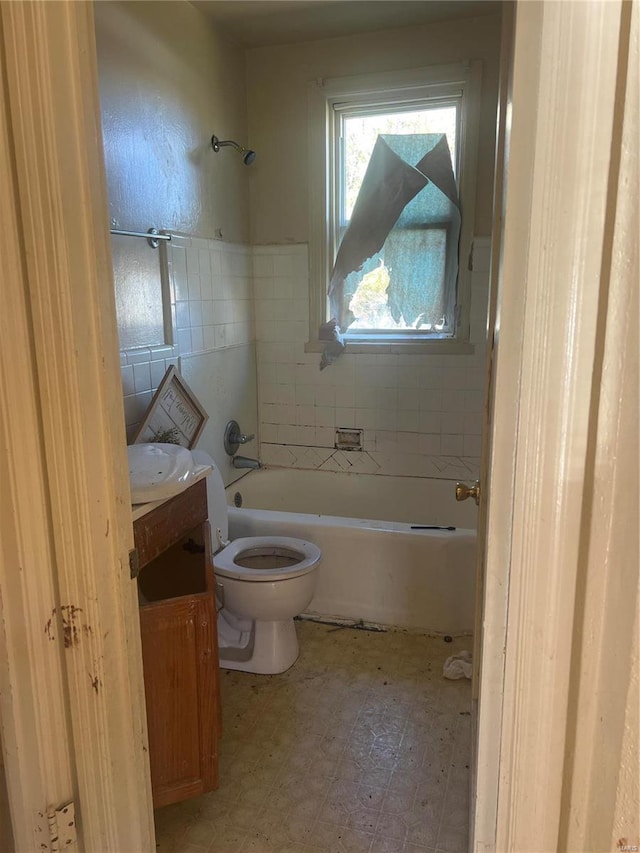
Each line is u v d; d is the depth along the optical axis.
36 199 0.95
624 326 0.73
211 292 2.89
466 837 1.56
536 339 0.76
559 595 0.82
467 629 2.46
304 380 3.38
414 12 2.73
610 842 0.83
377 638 2.47
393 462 3.32
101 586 1.10
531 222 0.73
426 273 3.09
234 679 2.21
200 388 2.82
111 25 2.09
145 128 2.31
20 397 1.01
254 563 2.38
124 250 2.21
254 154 3.00
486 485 1.19
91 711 1.14
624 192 0.70
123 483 1.13
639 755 0.79
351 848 1.53
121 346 2.22
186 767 1.56
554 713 0.86
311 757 1.84
